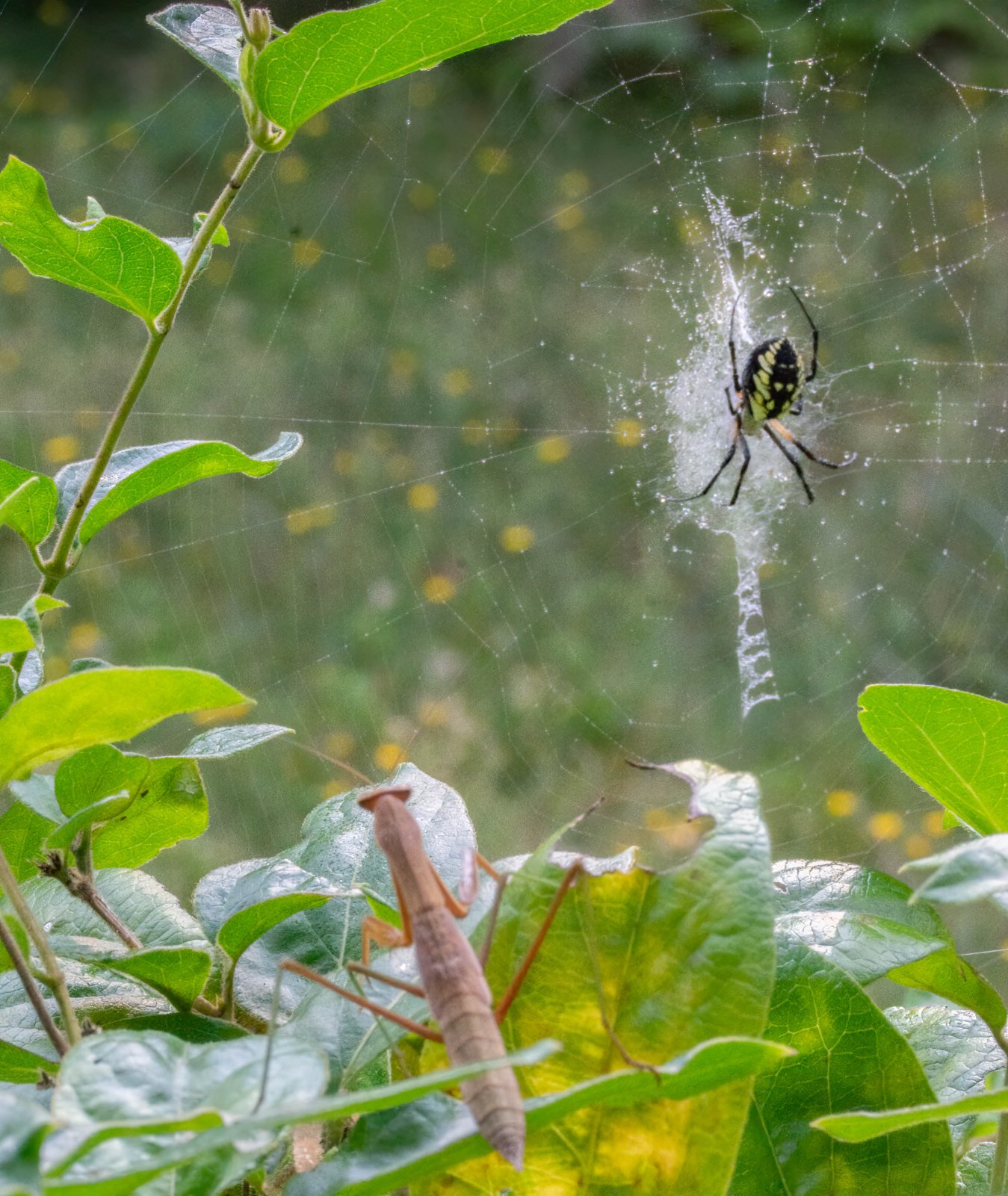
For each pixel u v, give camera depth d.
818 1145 1.10
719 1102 0.93
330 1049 1.06
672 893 0.97
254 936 1.22
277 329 7.48
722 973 0.92
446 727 6.33
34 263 1.45
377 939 1.12
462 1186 0.98
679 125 8.47
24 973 1.03
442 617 6.87
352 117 8.39
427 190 8.16
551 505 7.36
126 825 1.46
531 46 8.62
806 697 6.79
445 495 7.30
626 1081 0.80
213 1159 0.84
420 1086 0.70
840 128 8.36
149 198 7.58
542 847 1.05
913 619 7.10
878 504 7.49
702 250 8.05
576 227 8.13
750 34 8.48
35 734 0.88
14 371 6.91
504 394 7.65
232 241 7.71
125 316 7.29
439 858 1.29
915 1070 1.11
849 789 6.29
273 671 6.34
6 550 6.25
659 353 7.75
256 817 5.54
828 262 7.92
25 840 1.43
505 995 0.99
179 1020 1.18
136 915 1.44
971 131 8.20
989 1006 1.36
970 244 7.88
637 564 7.36
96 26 8.30
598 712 6.67
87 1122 0.78
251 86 1.34
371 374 7.46
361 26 1.23
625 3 8.52
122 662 6.08
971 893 0.77
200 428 7.07
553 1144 0.96
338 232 7.88
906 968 1.37
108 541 6.56
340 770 5.96
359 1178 0.86
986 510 7.42
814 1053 1.13
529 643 6.90
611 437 7.55
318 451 7.20
